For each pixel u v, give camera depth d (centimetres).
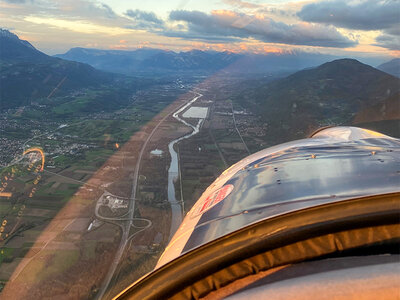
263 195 256
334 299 112
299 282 124
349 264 132
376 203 146
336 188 234
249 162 413
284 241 142
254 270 143
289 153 396
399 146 404
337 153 367
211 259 146
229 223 222
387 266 125
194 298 144
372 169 276
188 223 273
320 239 144
